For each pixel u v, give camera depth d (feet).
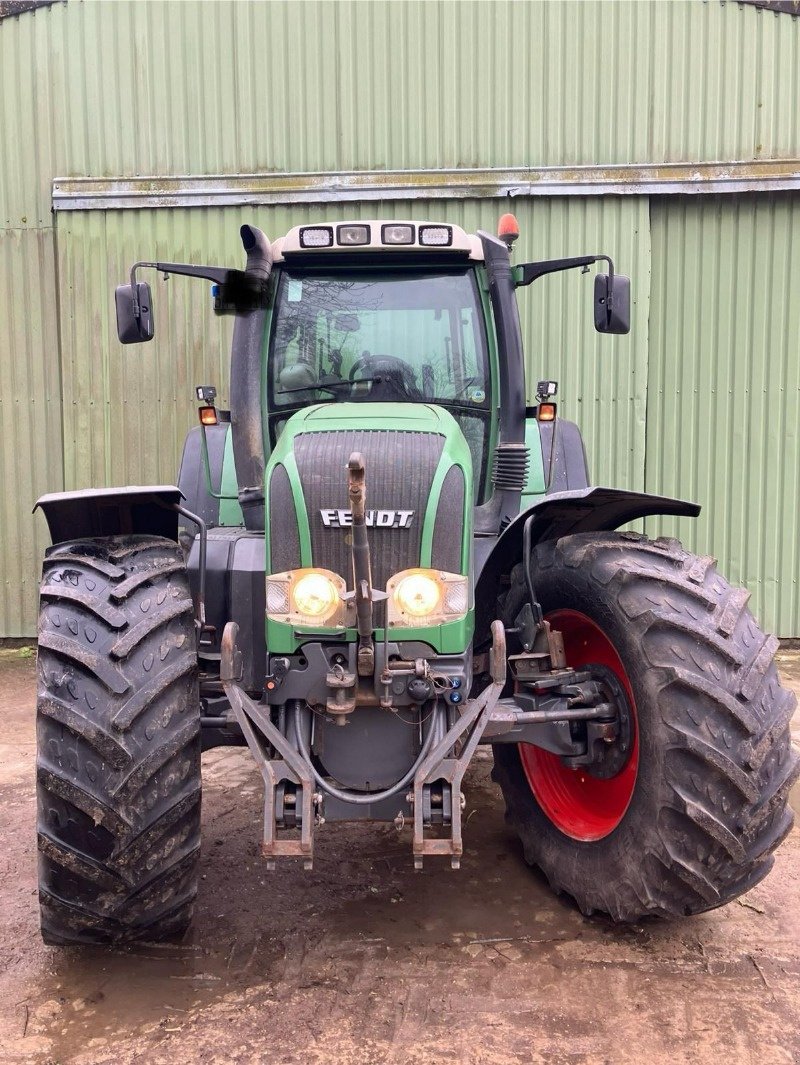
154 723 7.65
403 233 10.77
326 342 11.32
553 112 21.45
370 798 7.88
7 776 13.96
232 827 11.98
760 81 21.38
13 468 23.00
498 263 11.04
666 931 9.16
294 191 21.77
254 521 10.62
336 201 21.77
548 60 21.34
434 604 8.11
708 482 22.67
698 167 21.47
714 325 22.27
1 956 8.77
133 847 7.59
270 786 7.73
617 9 21.21
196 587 9.82
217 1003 7.93
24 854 11.18
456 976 8.33
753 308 22.22
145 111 21.86
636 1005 7.85
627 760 9.02
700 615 8.40
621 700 9.05
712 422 22.52
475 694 10.26
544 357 22.15
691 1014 7.71
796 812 12.28
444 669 8.16
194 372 22.54
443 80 21.42
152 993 8.11
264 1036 7.47
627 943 8.92
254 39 21.53
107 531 9.46
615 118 21.45
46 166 22.16
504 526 10.82
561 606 9.62
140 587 8.20
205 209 22.03
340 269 11.31
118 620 7.82
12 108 22.07
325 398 11.25
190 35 21.61
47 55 21.86
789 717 8.36
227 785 13.55
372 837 11.67
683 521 22.80
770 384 22.41
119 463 22.77
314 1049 7.29
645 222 21.84
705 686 8.02
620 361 22.18
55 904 7.78
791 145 21.53
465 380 11.31
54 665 7.64
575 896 9.46
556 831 9.96
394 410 9.45
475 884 10.32
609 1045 7.31
